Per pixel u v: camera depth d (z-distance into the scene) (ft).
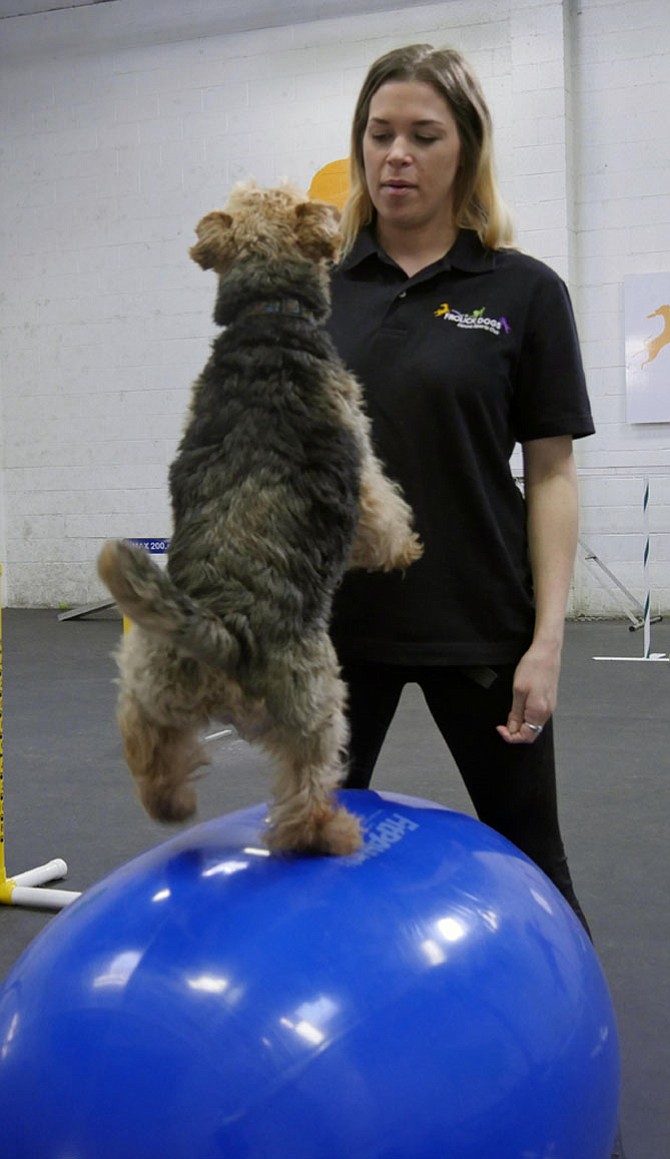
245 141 38.55
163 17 38.86
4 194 41.29
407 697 24.66
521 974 5.27
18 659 30.07
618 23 35.29
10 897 13.12
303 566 5.77
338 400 6.27
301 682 5.64
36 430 41.78
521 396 7.39
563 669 27.53
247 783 17.83
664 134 35.17
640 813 16.06
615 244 35.78
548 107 35.32
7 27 40.50
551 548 7.36
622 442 35.99
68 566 41.93
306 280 6.48
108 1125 4.66
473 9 35.91
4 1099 4.96
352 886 5.35
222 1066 4.62
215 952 4.94
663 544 35.81
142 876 5.63
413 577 7.32
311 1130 4.57
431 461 7.22
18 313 41.55
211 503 5.88
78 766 19.15
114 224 40.11
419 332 7.23
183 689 5.65
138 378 40.34
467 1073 4.87
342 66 37.37
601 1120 5.65
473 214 7.41
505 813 7.74
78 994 4.99
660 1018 10.08
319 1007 4.75
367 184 7.38
